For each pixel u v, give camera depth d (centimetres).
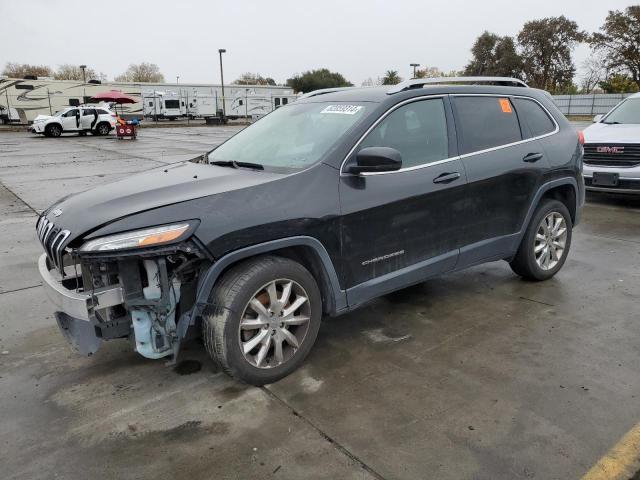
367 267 358
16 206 918
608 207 855
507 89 460
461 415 292
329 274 339
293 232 318
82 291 305
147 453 266
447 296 471
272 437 277
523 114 464
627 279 509
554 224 497
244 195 309
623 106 933
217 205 299
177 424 289
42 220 341
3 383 334
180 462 259
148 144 2298
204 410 302
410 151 379
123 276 288
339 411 298
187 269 306
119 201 307
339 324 415
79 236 287
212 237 291
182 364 356
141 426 288
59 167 1470
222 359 307
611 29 5647
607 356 357
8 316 440
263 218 307
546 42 6775
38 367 355
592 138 837
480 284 500
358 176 347
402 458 258
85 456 264
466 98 424
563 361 351
